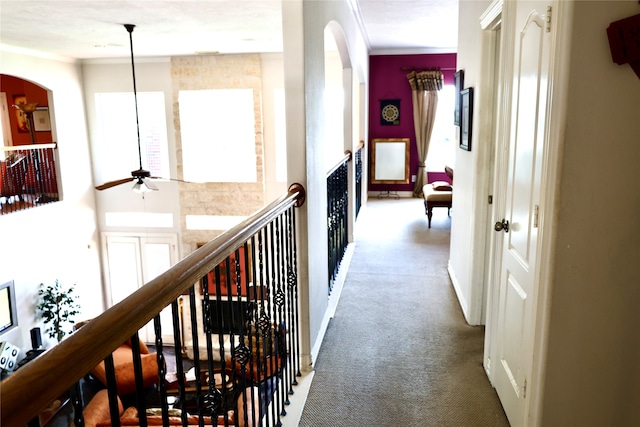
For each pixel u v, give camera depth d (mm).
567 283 1628
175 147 8664
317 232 2879
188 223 8867
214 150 8672
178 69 8328
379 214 7398
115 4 4543
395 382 2533
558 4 1515
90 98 8672
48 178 8164
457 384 2506
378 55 8922
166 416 1071
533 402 1769
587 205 1574
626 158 1539
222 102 8484
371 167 9273
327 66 8234
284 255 2445
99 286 9180
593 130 1531
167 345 8039
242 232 1587
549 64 1600
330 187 3863
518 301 1997
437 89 8820
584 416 1723
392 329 3197
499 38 2895
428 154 9133
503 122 2268
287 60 2455
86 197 8789
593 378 1688
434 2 5203
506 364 2201
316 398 2395
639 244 1581
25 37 6227
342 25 4266
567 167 1556
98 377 4133
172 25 5578
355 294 3869
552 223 1602
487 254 3148
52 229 7883
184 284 1123
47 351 700
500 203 2309
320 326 3020
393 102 9039
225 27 5742
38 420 661
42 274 7637
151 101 8680
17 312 7102
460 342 2994
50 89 7898
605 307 1634
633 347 1648
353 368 2684
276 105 8344
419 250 5211
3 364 6281
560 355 1682
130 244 9109
